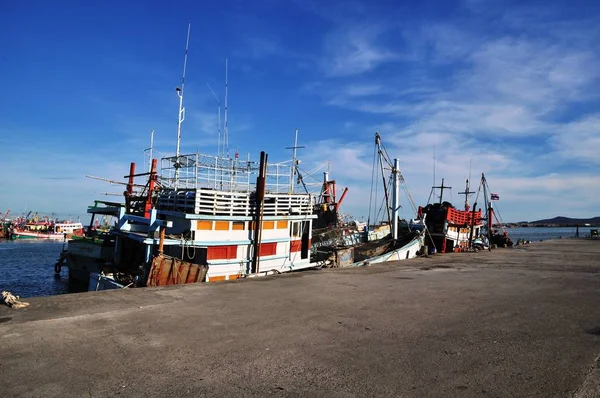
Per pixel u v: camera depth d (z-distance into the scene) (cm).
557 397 434
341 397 428
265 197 1841
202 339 619
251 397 423
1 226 8731
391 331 685
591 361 548
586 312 862
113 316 741
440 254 3016
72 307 797
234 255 1658
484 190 4781
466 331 695
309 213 2041
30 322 686
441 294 1077
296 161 2820
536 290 1183
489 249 3638
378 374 493
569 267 1931
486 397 432
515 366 526
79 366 499
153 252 1548
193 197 1622
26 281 3070
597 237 7350
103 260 2352
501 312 853
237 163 1894
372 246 2881
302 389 446
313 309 845
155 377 471
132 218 1878
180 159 1817
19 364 502
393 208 3066
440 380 477
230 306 855
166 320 723
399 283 1280
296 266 1906
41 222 9981
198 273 1520
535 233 15625
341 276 1432
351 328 700
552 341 641
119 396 421
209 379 469
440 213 3362
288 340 623
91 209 2380
